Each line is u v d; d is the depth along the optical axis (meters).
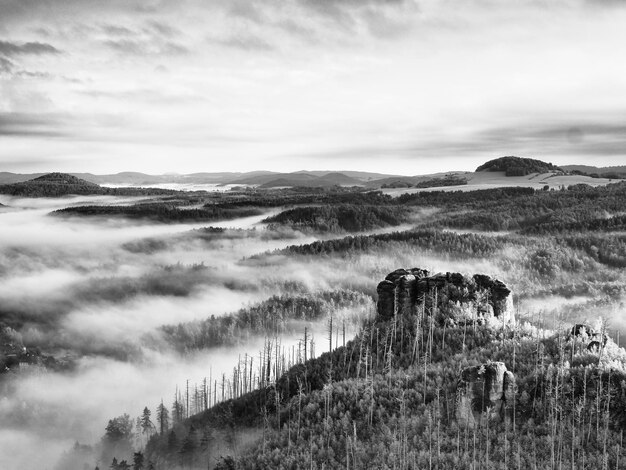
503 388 92.75
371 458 89.62
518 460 78.88
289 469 93.25
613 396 86.50
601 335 108.19
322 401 113.81
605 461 74.56
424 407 97.56
